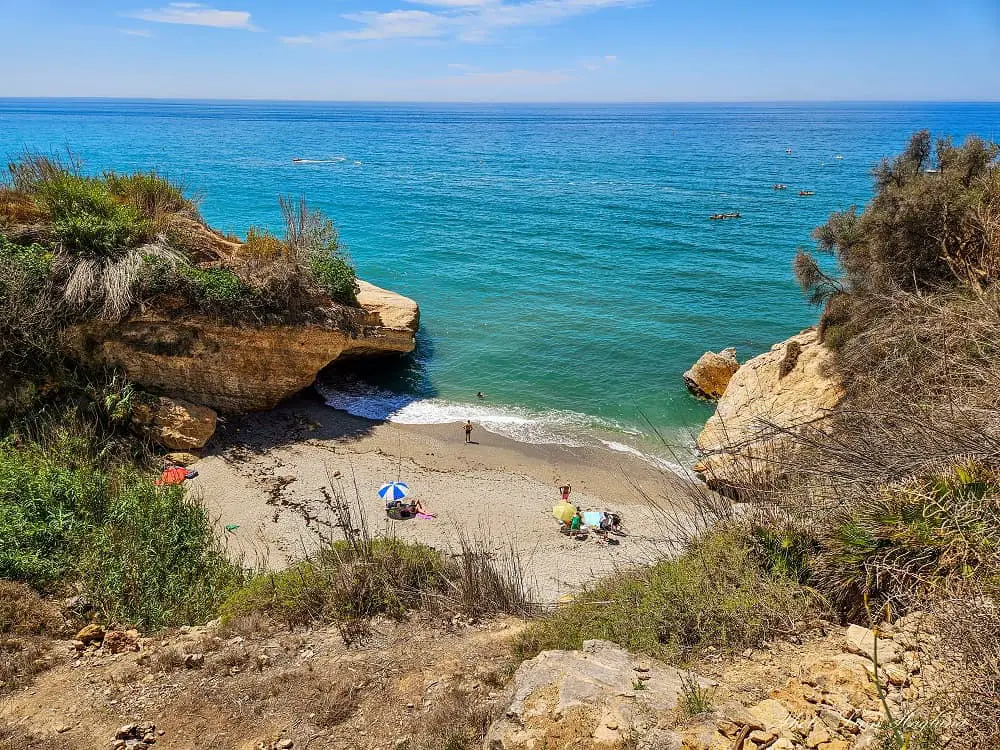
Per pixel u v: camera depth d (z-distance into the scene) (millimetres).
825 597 6516
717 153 144875
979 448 6137
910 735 4172
